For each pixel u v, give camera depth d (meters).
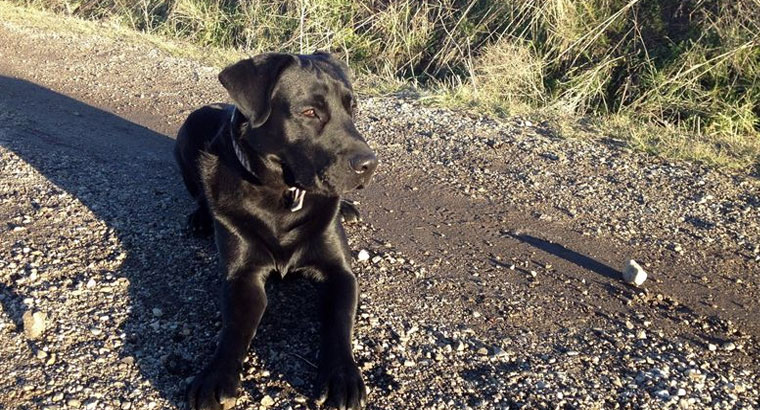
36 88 3.09
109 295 1.60
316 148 1.53
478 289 1.72
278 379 1.38
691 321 1.64
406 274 1.77
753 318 1.66
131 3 5.17
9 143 2.36
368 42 4.28
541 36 3.72
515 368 1.44
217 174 1.61
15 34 4.00
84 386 1.33
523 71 3.46
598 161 2.52
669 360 1.49
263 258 1.58
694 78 3.26
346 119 1.57
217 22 4.66
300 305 1.61
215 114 1.90
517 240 1.97
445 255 1.88
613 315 1.65
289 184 1.57
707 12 3.43
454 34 4.02
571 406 1.35
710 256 1.93
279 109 1.53
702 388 1.41
